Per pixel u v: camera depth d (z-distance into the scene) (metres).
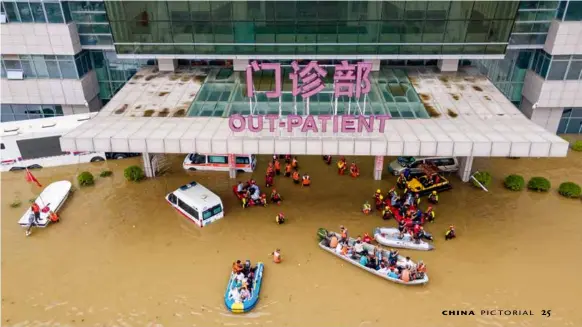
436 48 35.12
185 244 29.45
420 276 26.31
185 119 32.41
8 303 25.50
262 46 35.28
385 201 32.66
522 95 41.00
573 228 30.56
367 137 29.42
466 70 39.66
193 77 38.81
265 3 33.00
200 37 34.97
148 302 25.52
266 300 25.48
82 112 41.09
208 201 31.03
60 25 36.44
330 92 35.44
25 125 37.00
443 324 24.06
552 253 28.52
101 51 40.38
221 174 36.44
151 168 35.62
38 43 37.16
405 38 34.59
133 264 28.00
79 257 28.56
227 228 30.75
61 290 26.31
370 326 23.97
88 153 37.78
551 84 37.34
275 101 34.53
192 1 33.06
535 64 38.72
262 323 24.23
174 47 35.56
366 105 33.97
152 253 28.80
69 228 30.94
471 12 33.03
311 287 26.27
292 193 34.09
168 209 32.66
